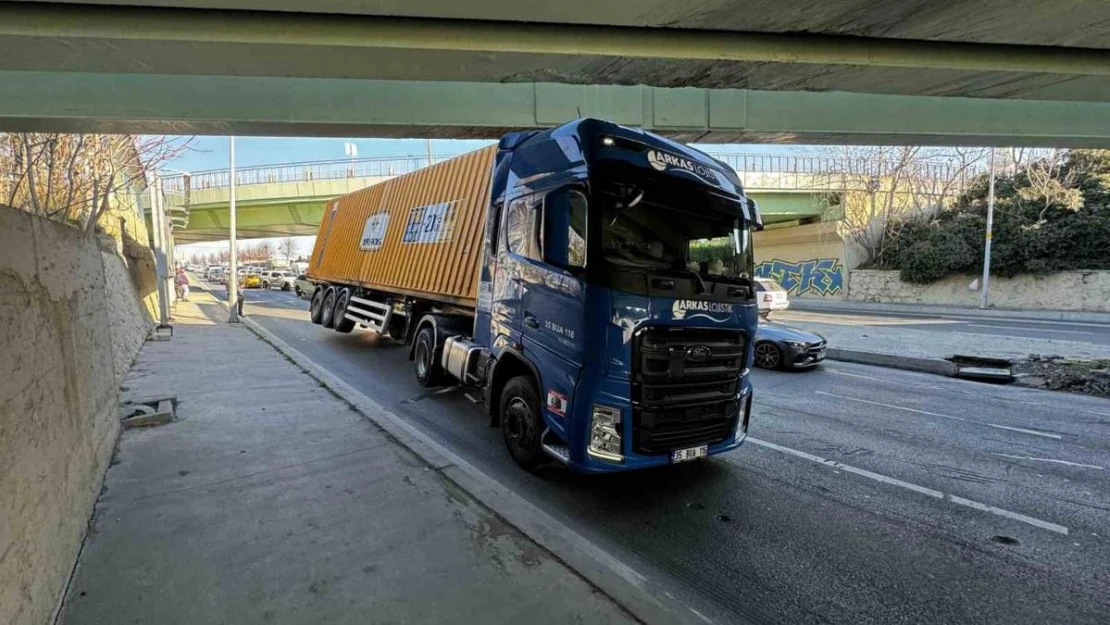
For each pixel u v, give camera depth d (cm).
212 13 276
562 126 487
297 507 380
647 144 458
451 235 854
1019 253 2403
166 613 261
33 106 438
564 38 304
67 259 358
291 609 267
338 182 2789
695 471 518
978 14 289
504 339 554
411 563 312
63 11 270
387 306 1132
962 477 509
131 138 813
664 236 453
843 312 2431
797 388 902
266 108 469
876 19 295
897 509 440
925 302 2781
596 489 472
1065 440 622
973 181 2808
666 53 321
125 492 396
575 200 441
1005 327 1742
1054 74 378
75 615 257
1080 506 447
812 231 3356
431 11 270
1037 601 320
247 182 2731
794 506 444
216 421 583
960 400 819
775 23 301
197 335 1348
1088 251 2272
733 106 545
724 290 469
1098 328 1706
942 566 356
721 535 395
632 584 301
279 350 1123
